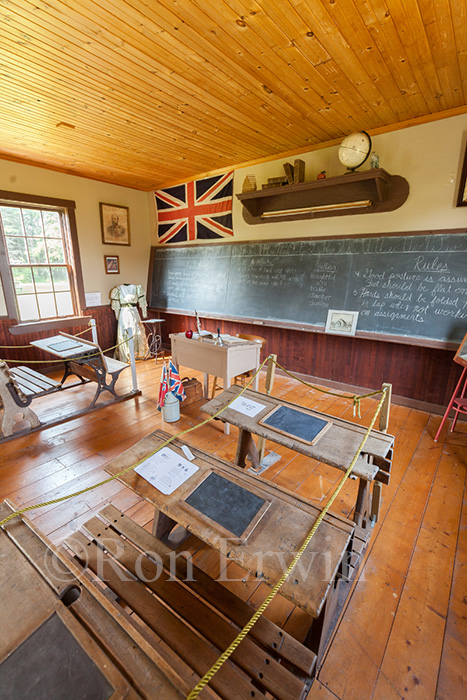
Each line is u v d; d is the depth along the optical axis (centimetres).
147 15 172
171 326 594
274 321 433
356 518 178
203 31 185
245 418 197
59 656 76
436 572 168
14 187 415
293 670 109
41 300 468
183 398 318
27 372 358
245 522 119
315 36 189
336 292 381
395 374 367
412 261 330
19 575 97
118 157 410
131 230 561
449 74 229
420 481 238
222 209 475
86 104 272
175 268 554
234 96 259
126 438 294
